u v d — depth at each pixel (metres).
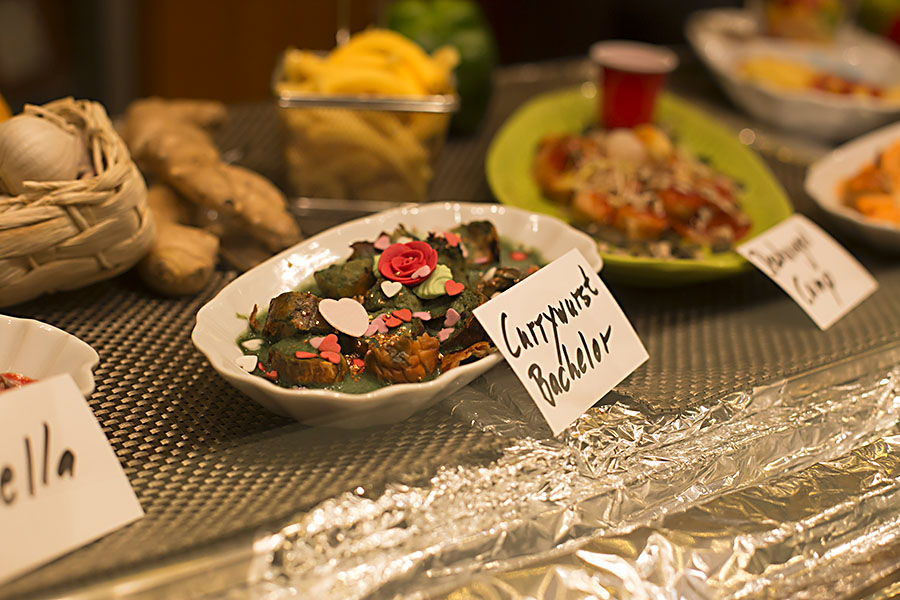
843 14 1.31
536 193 0.90
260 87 1.74
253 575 0.44
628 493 0.52
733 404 0.61
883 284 0.81
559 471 0.53
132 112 0.80
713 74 1.26
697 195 0.82
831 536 0.52
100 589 0.41
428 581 0.46
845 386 0.65
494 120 1.13
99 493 0.45
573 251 0.60
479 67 0.99
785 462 0.57
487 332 0.53
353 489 0.49
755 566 0.50
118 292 0.69
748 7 1.67
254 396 0.51
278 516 0.47
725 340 0.70
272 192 0.73
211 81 1.69
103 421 0.54
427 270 0.58
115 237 0.61
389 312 0.57
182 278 0.66
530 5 1.98
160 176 0.72
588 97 1.10
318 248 0.65
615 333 0.60
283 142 0.82
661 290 0.78
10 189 0.59
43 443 0.44
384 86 0.80
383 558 0.46
